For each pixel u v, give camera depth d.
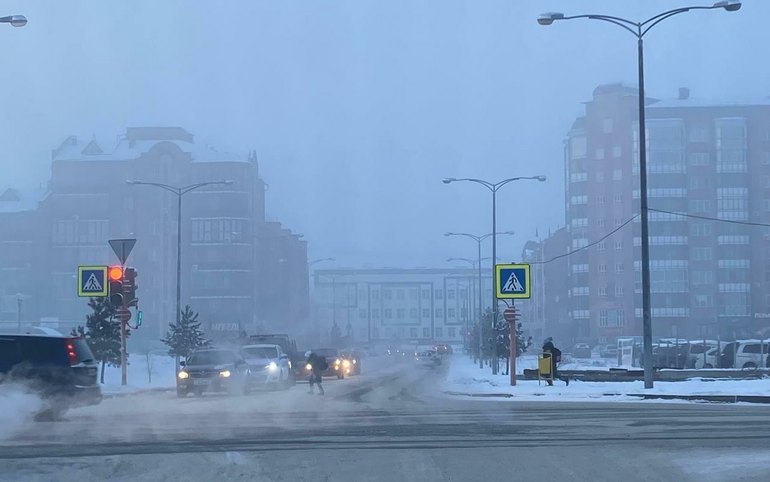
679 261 95.81
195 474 11.46
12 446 14.26
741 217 95.31
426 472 11.65
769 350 47.62
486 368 63.97
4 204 99.31
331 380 46.88
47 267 95.25
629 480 10.95
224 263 95.12
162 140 100.44
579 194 103.81
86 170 95.31
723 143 95.31
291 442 14.70
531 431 16.42
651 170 95.88
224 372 30.78
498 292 33.97
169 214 95.56
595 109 101.38
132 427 17.45
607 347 88.44
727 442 14.49
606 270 100.50
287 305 115.12
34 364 19.53
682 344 53.28
